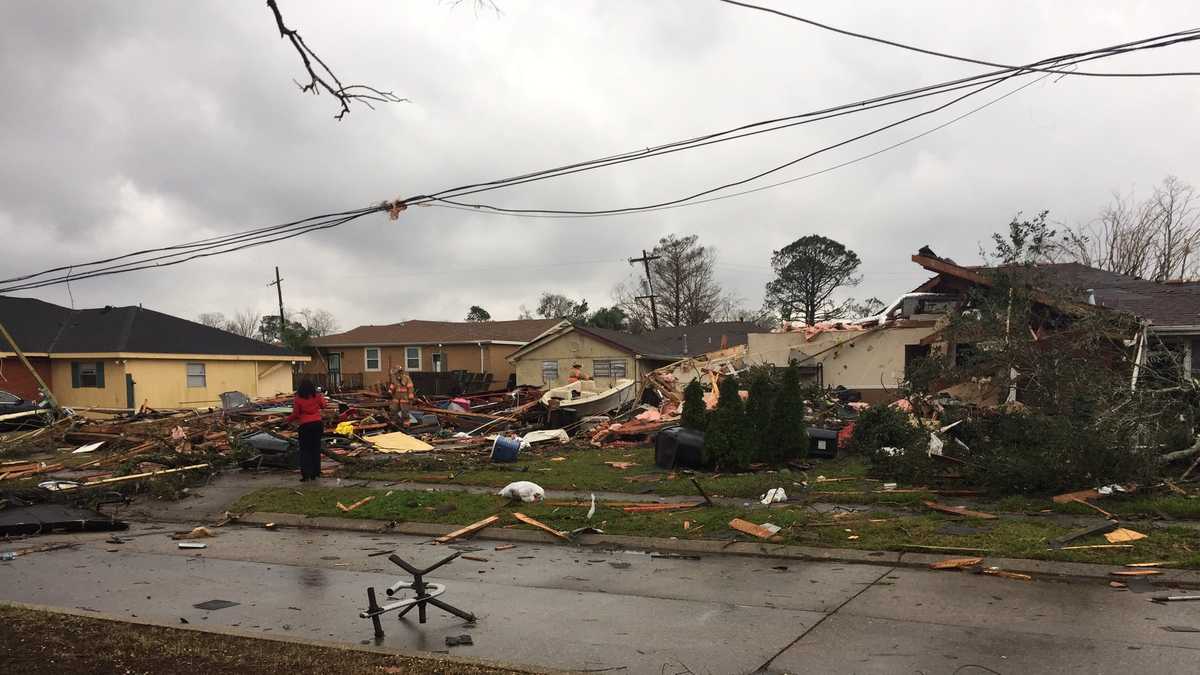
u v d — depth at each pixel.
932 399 15.45
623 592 7.14
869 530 8.96
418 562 8.56
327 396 27.66
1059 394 11.72
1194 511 8.96
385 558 8.82
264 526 11.11
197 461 14.97
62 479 14.37
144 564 8.71
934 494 10.84
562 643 5.68
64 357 32.19
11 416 23.38
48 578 8.05
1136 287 21.22
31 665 5.04
